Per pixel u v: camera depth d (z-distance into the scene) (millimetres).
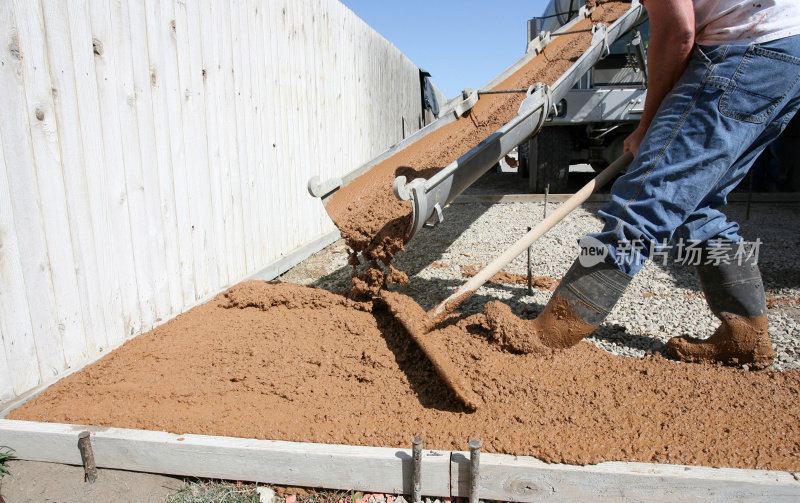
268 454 2141
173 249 3629
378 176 3762
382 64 8852
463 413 2416
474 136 3760
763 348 2809
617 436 2219
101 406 2504
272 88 4953
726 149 2463
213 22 4004
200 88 3869
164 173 3508
